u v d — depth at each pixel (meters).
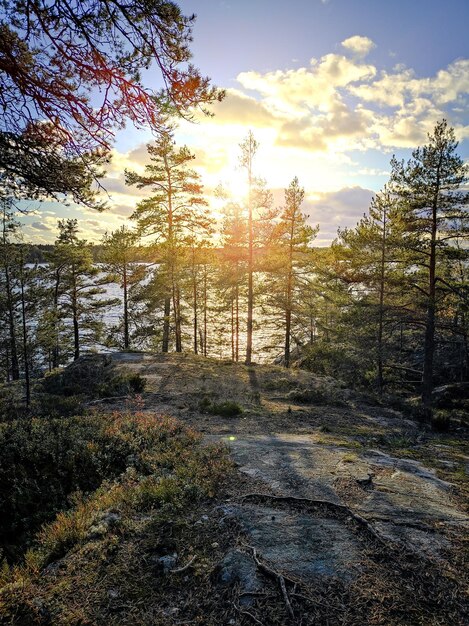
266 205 26.05
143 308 34.38
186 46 5.34
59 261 33.31
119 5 4.84
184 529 5.05
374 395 19.14
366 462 7.59
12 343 21.97
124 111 5.70
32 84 5.16
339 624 3.50
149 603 3.82
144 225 26.70
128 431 9.66
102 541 4.85
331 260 25.75
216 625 3.53
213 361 26.05
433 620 3.55
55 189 6.38
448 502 5.89
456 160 18.95
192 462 7.32
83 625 3.57
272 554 4.46
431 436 11.77
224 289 30.70
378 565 4.29
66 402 15.19
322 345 27.95
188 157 25.50
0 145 5.63
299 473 6.89
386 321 22.55
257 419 12.41
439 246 20.56
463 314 23.44
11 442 8.88
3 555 5.91
